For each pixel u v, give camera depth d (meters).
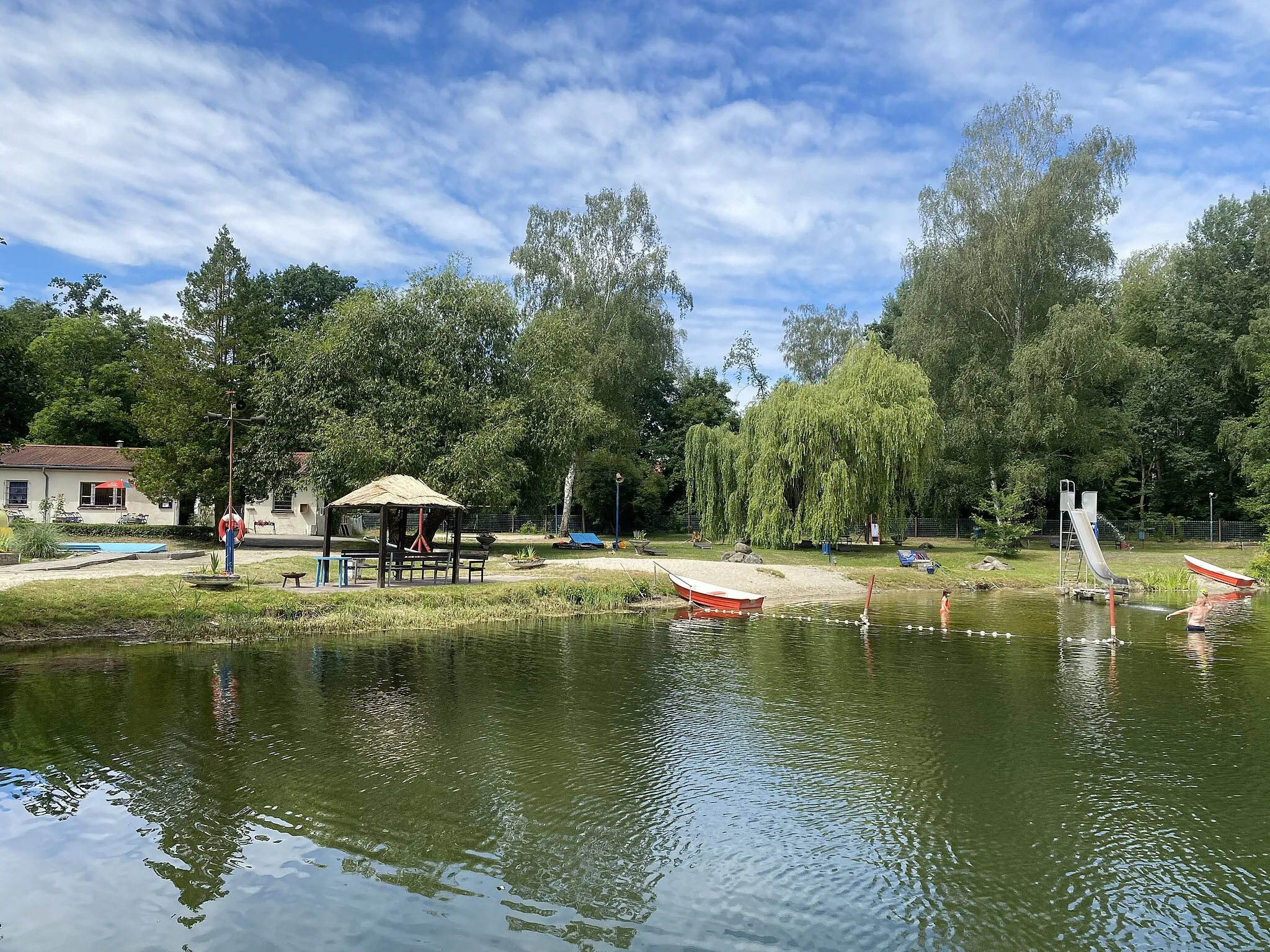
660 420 70.19
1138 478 61.50
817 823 8.96
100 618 18.73
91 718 12.27
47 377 53.75
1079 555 43.06
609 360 48.28
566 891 7.42
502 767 10.50
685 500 64.69
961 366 47.03
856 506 38.22
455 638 19.81
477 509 35.06
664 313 52.09
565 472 43.31
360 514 54.56
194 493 36.12
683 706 13.75
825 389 40.91
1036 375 44.62
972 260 47.09
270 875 7.59
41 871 7.60
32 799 9.23
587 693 14.49
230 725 12.05
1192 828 8.88
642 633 21.34
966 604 29.16
